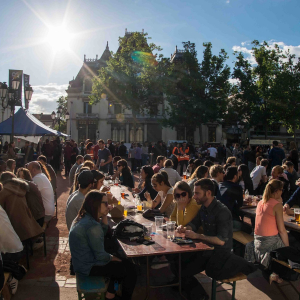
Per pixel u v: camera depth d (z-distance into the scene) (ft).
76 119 147.23
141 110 119.03
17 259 13.41
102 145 40.63
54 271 15.39
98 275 11.30
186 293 13.15
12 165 25.40
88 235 11.04
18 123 46.01
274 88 104.83
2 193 15.11
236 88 114.01
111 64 105.70
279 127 152.05
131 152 66.90
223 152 90.99
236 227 17.80
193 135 145.89
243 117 116.06
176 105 110.63
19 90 47.19
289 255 13.14
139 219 16.03
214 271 11.91
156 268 15.70
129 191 24.75
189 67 106.63
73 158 56.95
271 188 14.37
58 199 34.53
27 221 15.35
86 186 14.89
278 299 13.07
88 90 149.38
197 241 12.25
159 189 17.79
